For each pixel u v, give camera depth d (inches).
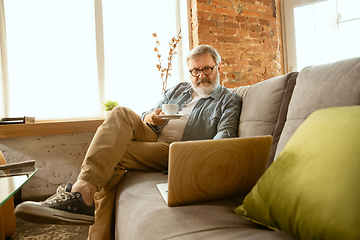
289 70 107.5
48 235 52.6
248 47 99.2
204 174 26.6
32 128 75.6
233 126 47.6
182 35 104.7
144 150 45.1
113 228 40.8
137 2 100.5
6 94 83.5
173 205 26.7
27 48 86.4
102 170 35.6
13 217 52.3
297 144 20.6
